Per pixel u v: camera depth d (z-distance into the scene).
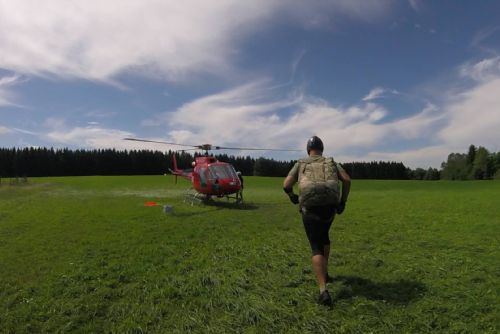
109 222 11.52
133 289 5.70
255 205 16.80
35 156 100.94
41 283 5.98
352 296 5.10
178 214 13.35
